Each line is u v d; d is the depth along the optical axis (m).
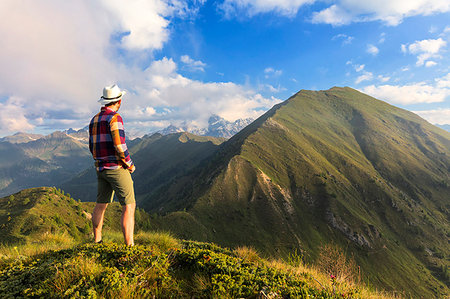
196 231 122.69
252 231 137.38
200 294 2.96
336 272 4.66
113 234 7.15
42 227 81.50
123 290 2.66
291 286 3.38
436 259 138.50
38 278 3.07
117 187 3.94
